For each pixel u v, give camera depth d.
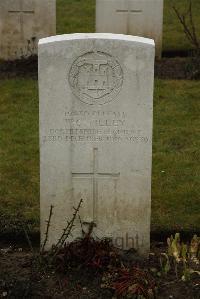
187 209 3.38
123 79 2.80
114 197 2.94
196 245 2.90
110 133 2.87
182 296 2.75
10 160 3.84
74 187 2.93
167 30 6.39
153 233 3.20
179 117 4.40
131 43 2.77
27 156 3.89
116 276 2.78
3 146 4.00
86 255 2.87
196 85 4.87
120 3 5.38
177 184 3.60
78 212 2.96
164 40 6.11
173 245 2.88
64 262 2.87
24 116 4.40
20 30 5.41
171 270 2.90
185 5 7.13
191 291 2.78
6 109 4.51
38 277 2.84
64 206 2.95
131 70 2.79
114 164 2.90
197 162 3.84
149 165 2.89
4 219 3.27
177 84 4.88
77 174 2.91
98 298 2.73
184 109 4.51
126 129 2.86
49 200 2.94
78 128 2.86
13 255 3.06
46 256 2.90
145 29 5.48
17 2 5.35
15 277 2.84
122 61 2.79
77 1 7.27
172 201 3.45
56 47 2.77
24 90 4.77
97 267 2.84
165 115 4.41
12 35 5.43
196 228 3.21
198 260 2.90
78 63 2.79
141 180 2.91
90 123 2.86
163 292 2.77
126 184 2.92
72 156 2.89
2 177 3.66
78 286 2.79
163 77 5.06
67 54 2.78
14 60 5.47
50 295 2.75
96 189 2.93
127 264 2.93
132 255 2.99
